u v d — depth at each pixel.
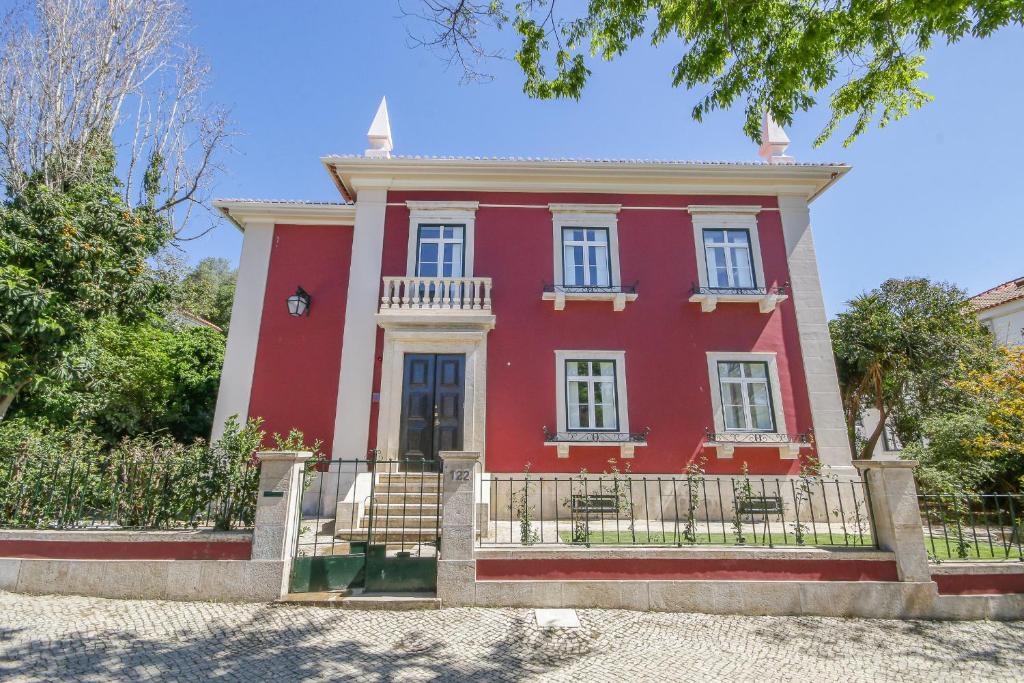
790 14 6.16
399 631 4.69
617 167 10.73
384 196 10.90
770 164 10.62
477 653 4.34
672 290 10.57
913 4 5.53
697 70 6.71
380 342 10.12
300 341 10.67
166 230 10.32
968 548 6.48
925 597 5.34
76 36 11.54
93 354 9.30
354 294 10.31
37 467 5.92
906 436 15.20
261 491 5.50
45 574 5.32
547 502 9.32
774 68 6.36
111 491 5.75
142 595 5.25
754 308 10.49
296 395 10.38
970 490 9.15
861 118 7.24
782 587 5.36
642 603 5.29
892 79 6.68
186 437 13.55
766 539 6.82
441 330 9.92
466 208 10.83
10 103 10.93
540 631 4.77
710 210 10.95
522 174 10.88
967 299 14.90
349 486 9.30
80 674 3.82
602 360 10.20
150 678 3.79
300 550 6.36
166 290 9.79
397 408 9.58
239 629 4.65
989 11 5.34
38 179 10.60
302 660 4.12
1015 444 9.47
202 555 5.37
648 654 4.41
